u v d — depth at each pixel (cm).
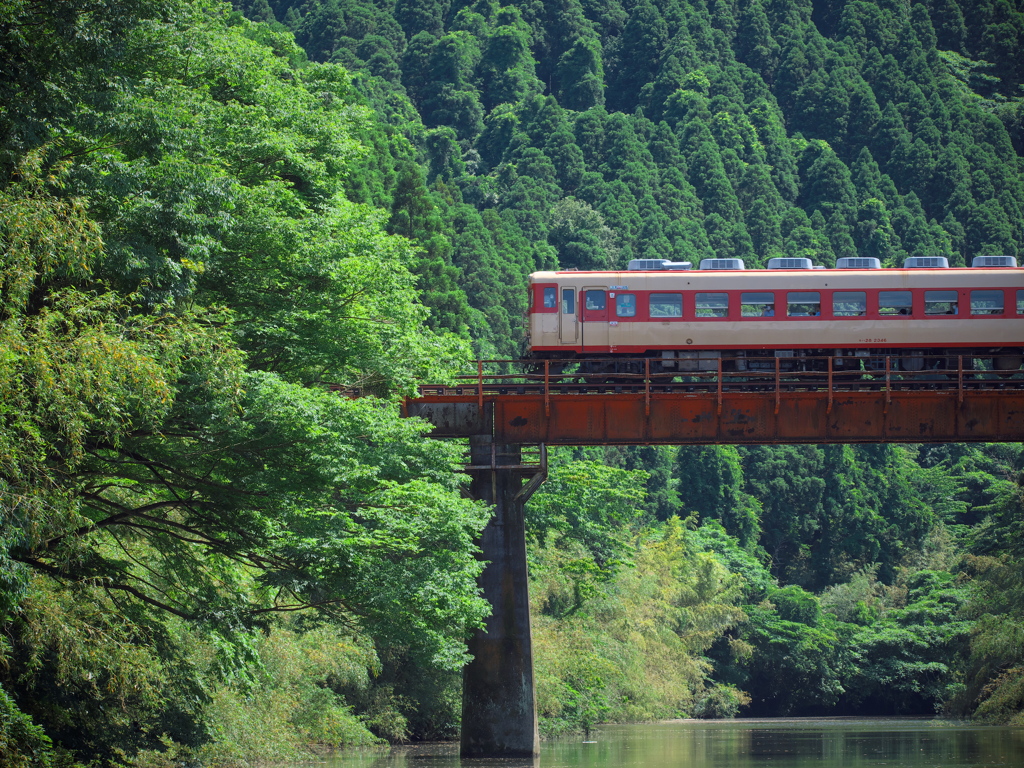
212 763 4538
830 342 6044
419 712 6862
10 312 2742
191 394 3306
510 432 5544
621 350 6053
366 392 4453
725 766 5178
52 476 2966
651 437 5566
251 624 3706
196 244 3291
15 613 2998
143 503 4138
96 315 2888
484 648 5362
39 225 2778
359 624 4022
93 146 3353
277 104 4469
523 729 5316
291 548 3547
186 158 3609
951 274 6059
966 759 5641
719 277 6069
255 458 3634
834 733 8219
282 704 5197
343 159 4650
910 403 5575
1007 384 6159
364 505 3925
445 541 3962
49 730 3575
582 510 7269
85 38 3136
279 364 4238
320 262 3928
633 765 5191
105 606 3512
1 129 3025
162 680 3962
